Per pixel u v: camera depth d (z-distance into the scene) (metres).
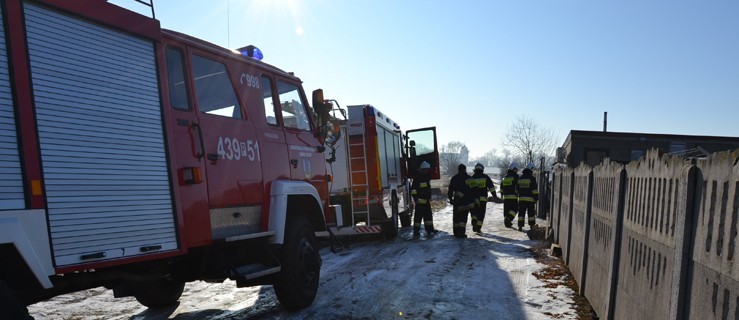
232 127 4.29
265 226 4.58
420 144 13.70
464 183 10.31
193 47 3.98
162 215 3.34
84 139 2.86
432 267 7.05
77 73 2.88
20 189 2.50
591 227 5.07
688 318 2.29
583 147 20.23
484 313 4.75
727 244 1.91
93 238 2.83
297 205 5.37
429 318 4.61
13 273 2.60
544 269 6.80
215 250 4.02
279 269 4.55
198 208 3.68
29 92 2.60
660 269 2.72
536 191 11.60
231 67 4.49
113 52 3.14
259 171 4.57
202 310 5.00
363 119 9.50
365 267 7.14
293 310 4.91
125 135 3.13
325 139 6.28
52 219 2.62
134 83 3.27
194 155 3.73
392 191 11.07
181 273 4.18
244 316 4.76
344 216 9.62
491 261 7.49
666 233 2.64
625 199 3.66
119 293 4.29
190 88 3.85
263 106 4.90
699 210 2.22
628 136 20.08
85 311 4.95
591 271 4.90
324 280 6.29
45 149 2.64
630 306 3.33
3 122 2.47
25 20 2.63
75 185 2.77
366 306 5.04
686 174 2.33
